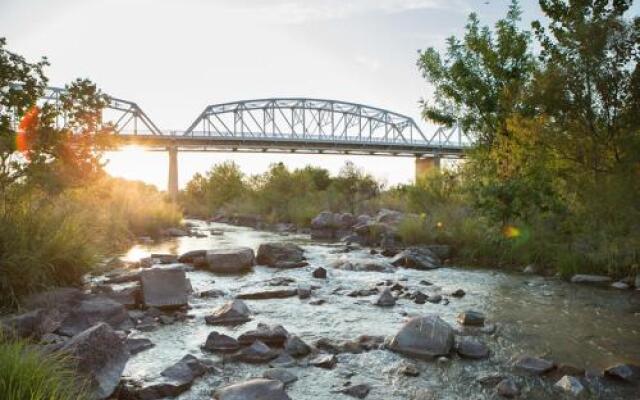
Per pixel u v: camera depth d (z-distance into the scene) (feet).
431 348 19.85
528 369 18.22
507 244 45.19
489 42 61.82
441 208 60.39
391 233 57.31
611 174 37.63
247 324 24.18
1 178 30.99
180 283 27.58
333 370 18.04
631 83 37.35
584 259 38.24
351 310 27.30
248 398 14.61
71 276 28.89
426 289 33.04
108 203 64.80
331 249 55.47
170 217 79.15
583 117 40.27
